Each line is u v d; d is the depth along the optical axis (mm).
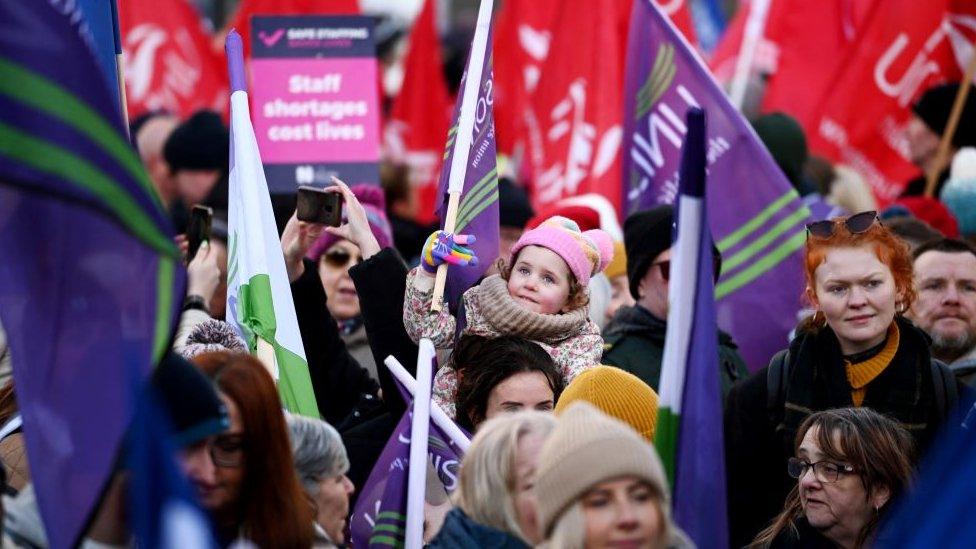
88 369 11492
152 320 11367
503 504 12758
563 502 11578
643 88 23266
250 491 12758
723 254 22359
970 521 11672
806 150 27188
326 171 21641
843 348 17219
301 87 21688
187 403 11953
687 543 12109
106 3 15328
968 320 20078
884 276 16906
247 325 16438
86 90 11336
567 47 27609
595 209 22828
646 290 19859
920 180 29234
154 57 31938
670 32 23078
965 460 11766
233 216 17281
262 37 21703
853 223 17141
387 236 21531
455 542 12750
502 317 17500
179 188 29125
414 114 33625
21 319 11656
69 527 11453
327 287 22438
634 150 23422
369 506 15266
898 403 16953
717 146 22609
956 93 29359
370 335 18094
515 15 31812
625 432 11703
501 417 13148
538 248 17750
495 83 32250
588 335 17797
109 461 11367
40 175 11203
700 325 12883
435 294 16875
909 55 29188
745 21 31891
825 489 15336
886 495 15289
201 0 46156
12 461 14969
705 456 12906
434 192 33531
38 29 11297
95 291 11508
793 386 17141
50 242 11602
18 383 11672
